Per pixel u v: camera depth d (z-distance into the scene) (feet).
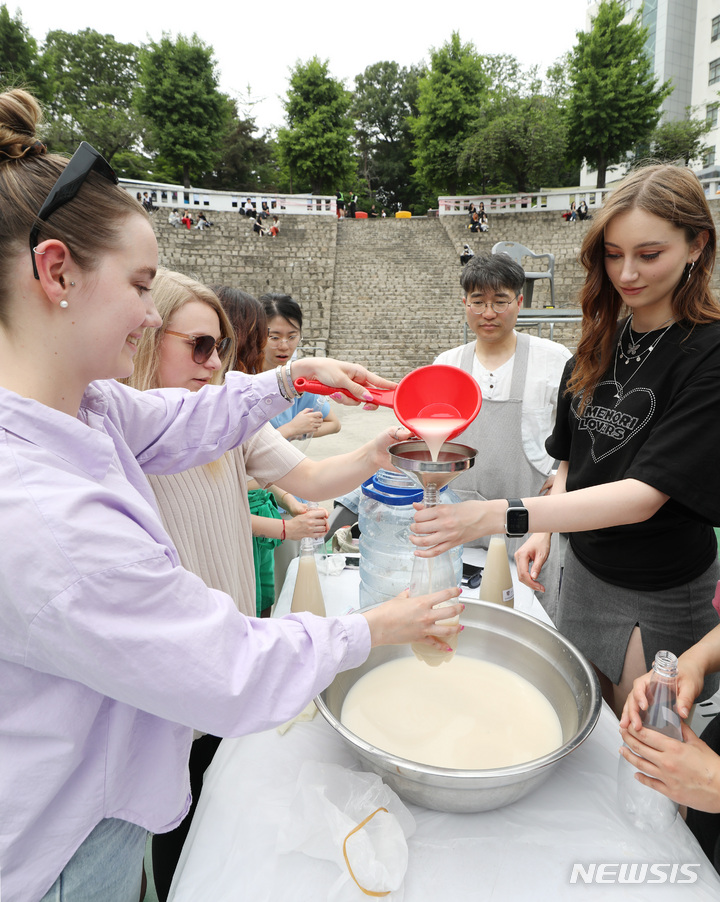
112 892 2.66
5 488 1.84
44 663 1.98
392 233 68.69
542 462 7.43
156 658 1.95
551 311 23.00
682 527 4.60
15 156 2.05
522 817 2.97
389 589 4.84
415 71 125.39
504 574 4.84
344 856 2.59
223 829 2.93
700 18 97.25
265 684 2.21
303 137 89.81
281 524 6.10
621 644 5.01
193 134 84.12
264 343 7.53
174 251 60.03
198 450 3.62
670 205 3.79
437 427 3.24
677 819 3.00
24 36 82.48
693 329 4.18
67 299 2.05
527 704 3.58
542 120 74.95
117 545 1.94
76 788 2.34
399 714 3.46
